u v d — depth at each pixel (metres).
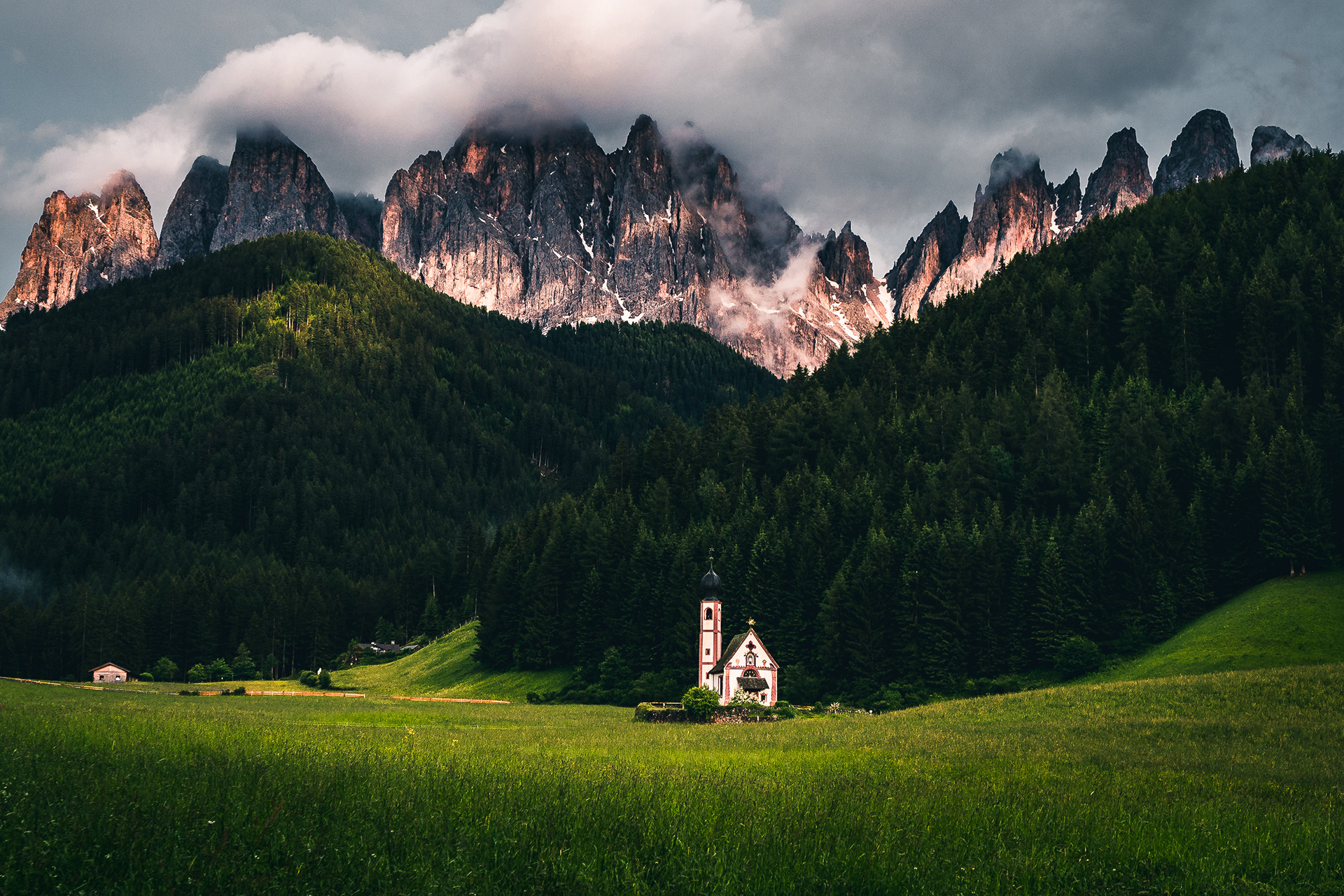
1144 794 39.22
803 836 25.41
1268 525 107.75
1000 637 108.50
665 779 36.91
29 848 18.56
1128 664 99.38
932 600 109.00
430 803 26.81
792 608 119.06
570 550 139.62
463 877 19.47
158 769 31.02
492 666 141.75
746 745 61.12
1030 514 124.31
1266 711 64.56
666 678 118.06
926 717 76.44
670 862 22.27
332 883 18.80
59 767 29.33
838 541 125.38
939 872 23.38
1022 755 52.69
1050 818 31.73
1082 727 63.66
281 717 80.69
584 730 74.56
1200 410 135.75
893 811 30.94
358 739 53.81
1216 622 100.81
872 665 109.31
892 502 134.25
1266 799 39.25
